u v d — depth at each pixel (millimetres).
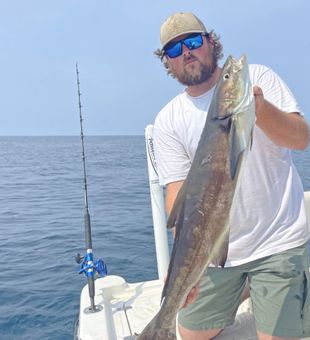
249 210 2787
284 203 2816
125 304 3719
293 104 2615
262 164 2754
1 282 6703
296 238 2793
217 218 2311
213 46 2777
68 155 56031
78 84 4953
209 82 2814
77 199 15938
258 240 2824
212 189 2303
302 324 2791
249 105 2121
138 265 7176
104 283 3957
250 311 3463
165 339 2436
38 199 16359
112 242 8758
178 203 2453
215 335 3174
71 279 6734
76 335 3572
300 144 2539
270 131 2383
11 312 5605
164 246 4094
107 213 12383
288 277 2746
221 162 2258
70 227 10688
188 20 2676
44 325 5262
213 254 2377
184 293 2420
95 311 3492
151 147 4102
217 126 2252
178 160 3023
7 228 10859
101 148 76812
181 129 2947
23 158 49531
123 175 25234
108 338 3123
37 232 10234
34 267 7430
